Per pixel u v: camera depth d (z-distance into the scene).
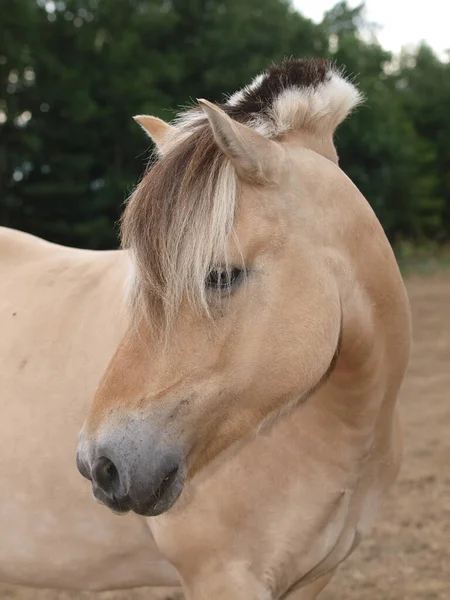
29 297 1.92
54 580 1.85
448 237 31.34
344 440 1.59
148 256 1.27
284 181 1.39
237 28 20.72
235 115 1.56
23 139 17.39
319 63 1.63
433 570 3.06
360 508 1.73
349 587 2.93
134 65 19.80
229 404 1.34
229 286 1.29
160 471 1.26
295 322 1.34
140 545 1.73
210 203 1.28
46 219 18.88
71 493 1.71
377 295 1.52
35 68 18.23
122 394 1.29
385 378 1.59
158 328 1.29
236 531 1.56
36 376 1.78
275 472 1.56
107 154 19.52
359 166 23.73
